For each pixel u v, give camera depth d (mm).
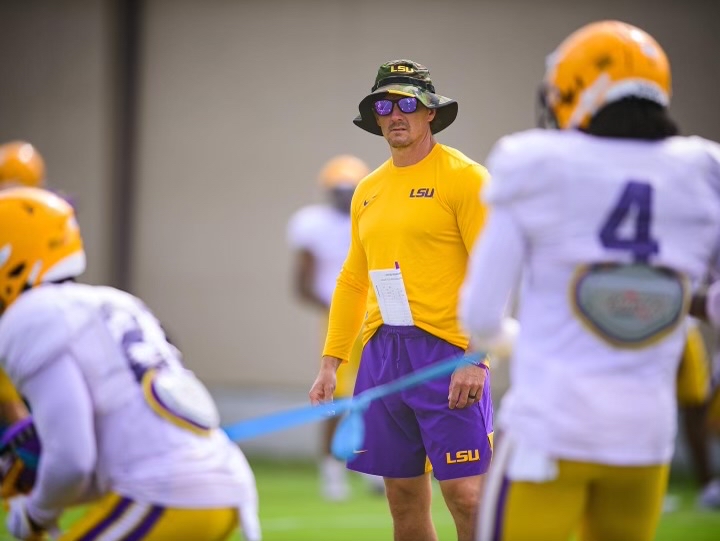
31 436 14070
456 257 16547
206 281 44656
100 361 12727
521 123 41312
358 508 31609
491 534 12094
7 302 13398
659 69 12242
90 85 44812
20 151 31438
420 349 16578
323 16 43656
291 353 43969
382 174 17188
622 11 40281
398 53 42688
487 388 16688
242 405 43719
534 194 11781
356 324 17734
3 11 45469
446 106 16859
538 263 11953
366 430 17078
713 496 31781
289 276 44000
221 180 44562
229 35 44438
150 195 45062
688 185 12039
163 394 12695
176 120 44812
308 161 43875
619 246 11789
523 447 11836
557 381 11758
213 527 12688
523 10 41312
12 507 13750
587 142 11969
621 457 11758
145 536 12445
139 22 44969
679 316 12047
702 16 39594
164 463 12539
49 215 13492
